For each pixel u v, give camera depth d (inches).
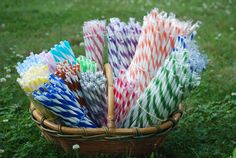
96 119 42.9
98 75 41.9
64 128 39.5
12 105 54.0
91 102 42.1
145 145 40.8
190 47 42.0
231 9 109.9
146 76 43.2
